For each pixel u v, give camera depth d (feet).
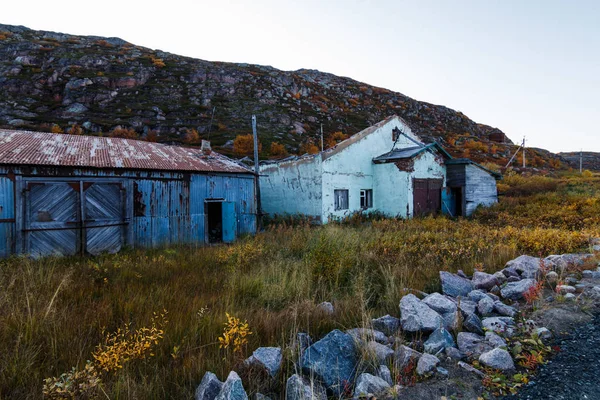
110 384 9.61
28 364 10.17
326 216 57.06
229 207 44.88
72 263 27.99
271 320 14.66
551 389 9.37
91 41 293.23
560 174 147.43
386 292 18.65
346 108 299.58
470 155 181.37
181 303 16.49
